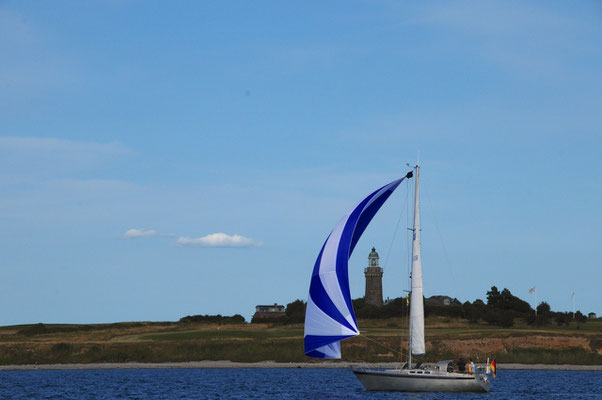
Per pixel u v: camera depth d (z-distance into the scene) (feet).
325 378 498.28
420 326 345.51
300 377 508.53
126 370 607.37
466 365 351.46
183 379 495.00
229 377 509.76
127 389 421.59
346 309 329.52
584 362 636.48
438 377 333.62
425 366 347.77
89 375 545.85
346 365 620.90
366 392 385.50
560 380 483.51
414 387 336.08
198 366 639.76
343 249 332.39
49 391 413.59
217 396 379.76
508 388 417.49
